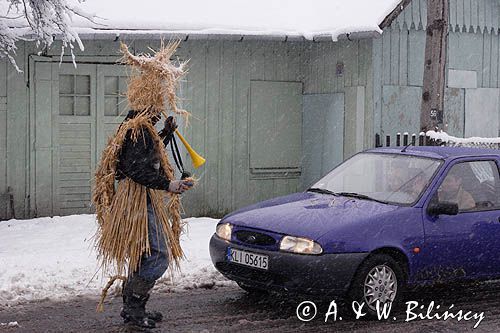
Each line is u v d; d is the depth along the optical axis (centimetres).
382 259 781
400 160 900
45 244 1180
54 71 1455
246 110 1619
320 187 937
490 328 768
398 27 1552
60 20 1189
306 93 1673
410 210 811
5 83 1423
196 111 1567
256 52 1622
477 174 880
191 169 1575
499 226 859
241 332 735
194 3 1560
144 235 694
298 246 760
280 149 1661
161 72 716
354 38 1462
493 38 1705
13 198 1438
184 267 991
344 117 1573
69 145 1478
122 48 723
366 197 867
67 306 827
